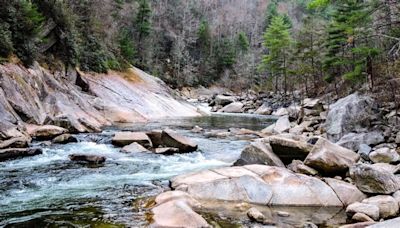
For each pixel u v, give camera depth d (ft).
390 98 49.55
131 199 24.14
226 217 20.98
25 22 62.85
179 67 215.31
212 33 259.60
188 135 58.44
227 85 234.17
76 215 20.85
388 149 34.50
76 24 91.61
